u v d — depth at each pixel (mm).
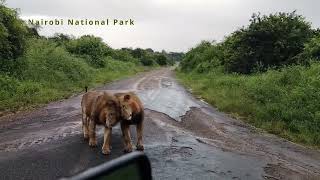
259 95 15359
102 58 40125
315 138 10305
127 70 46188
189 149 7961
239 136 9992
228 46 31203
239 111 13875
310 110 12320
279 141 9898
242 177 6527
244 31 25906
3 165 6469
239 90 17500
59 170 6305
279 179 6621
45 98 15531
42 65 22766
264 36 25016
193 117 12125
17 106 13633
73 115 11516
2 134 8930
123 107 6605
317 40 21734
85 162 6688
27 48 22203
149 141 8305
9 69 19000
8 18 19547
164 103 14844
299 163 7875
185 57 52969
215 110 14375
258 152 8375
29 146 7688
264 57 25094
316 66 17344
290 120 12039
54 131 9078
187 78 33812
